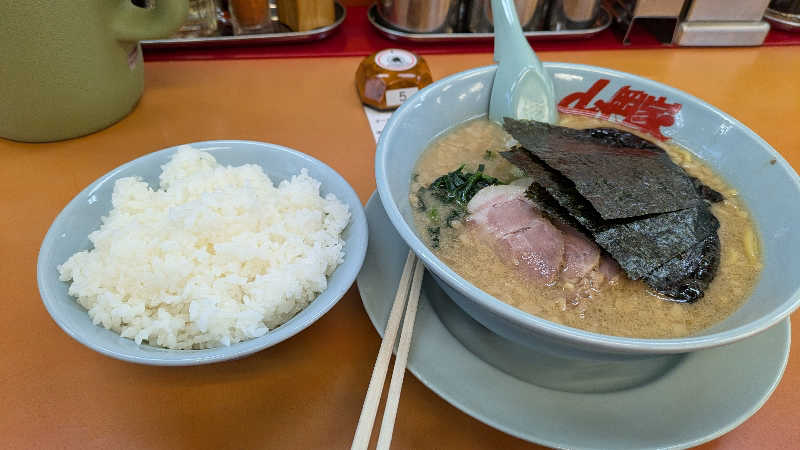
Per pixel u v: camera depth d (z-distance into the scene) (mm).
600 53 478
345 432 209
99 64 326
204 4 438
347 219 248
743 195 263
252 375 226
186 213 224
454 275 181
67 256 228
